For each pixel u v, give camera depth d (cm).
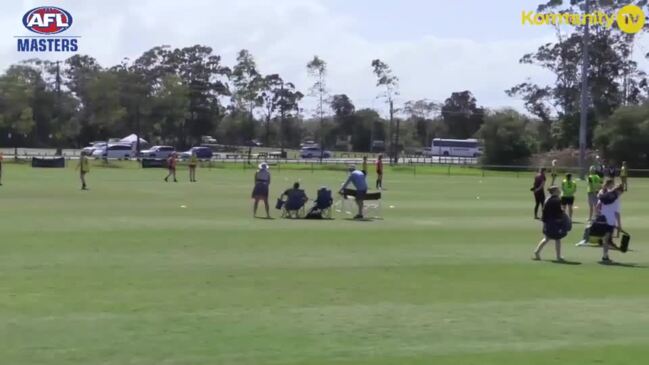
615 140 15062
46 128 19500
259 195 4875
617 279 2891
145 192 6925
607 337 2022
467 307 2347
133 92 18625
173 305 2289
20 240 3622
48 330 1981
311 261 3155
